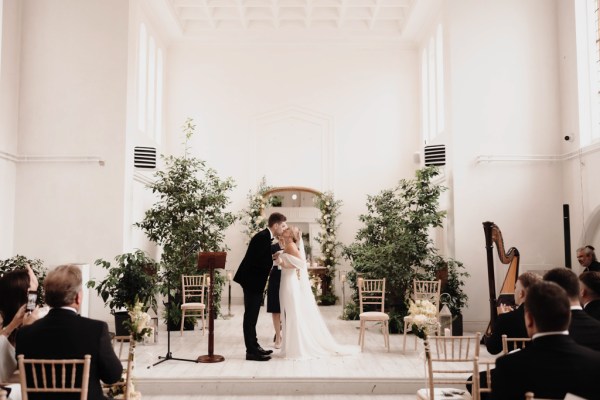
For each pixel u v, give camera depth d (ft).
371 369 20.36
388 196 34.58
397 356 22.61
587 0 28.30
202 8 38.63
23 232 29.71
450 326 26.50
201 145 41.83
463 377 19.39
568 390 7.32
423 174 29.66
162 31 39.99
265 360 21.80
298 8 39.75
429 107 38.96
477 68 30.63
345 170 41.81
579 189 28.25
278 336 24.59
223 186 32.55
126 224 30.32
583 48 28.30
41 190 29.89
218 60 42.27
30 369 9.89
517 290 12.72
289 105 42.22
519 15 30.71
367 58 42.32
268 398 18.71
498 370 7.86
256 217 40.70
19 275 11.82
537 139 30.27
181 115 41.83
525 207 30.01
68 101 30.27
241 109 42.14
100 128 30.19
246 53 42.45
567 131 29.55
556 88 30.40
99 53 30.50
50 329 10.00
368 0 38.01
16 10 29.94
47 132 30.14
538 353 7.59
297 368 20.49
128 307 15.10
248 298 22.11
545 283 7.87
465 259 29.81
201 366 20.79
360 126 42.04
